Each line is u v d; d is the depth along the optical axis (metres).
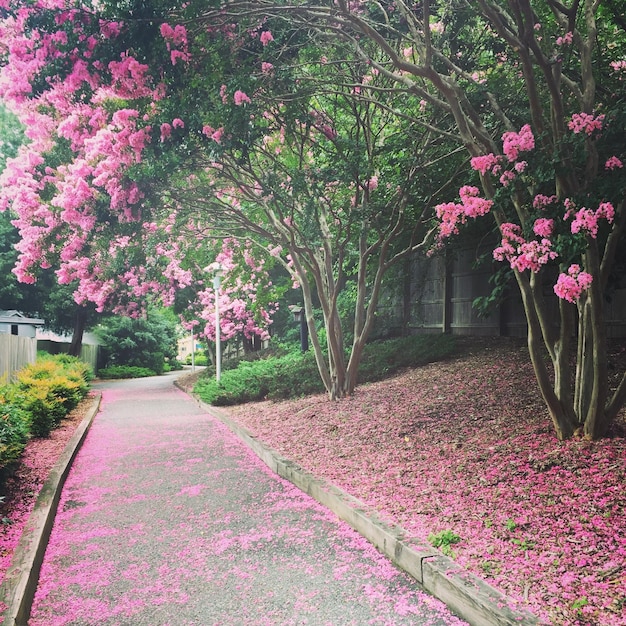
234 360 23.81
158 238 11.52
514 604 3.18
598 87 6.43
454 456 6.10
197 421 12.73
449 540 4.17
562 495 4.57
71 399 13.20
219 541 4.83
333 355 10.71
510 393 7.91
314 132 10.10
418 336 13.68
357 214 9.28
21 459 7.68
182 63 6.00
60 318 30.52
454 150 8.70
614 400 5.46
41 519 5.03
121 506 5.99
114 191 8.06
